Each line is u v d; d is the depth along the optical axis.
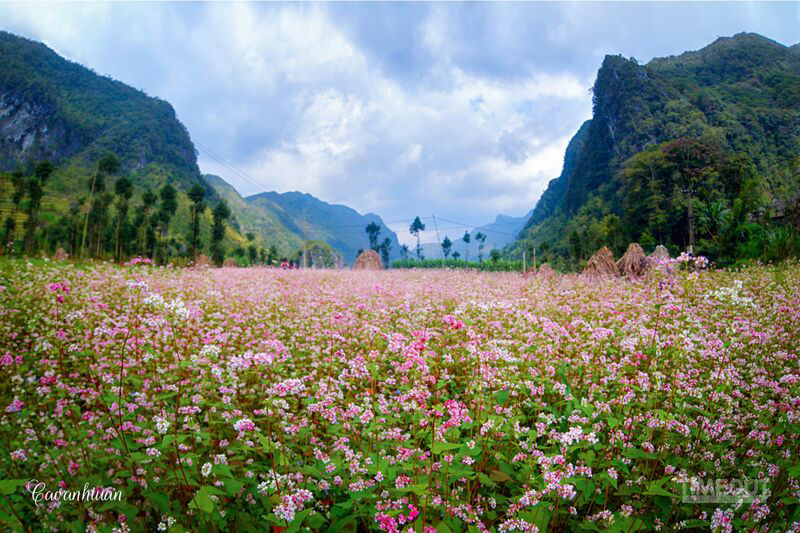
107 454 4.59
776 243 27.02
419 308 11.66
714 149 92.31
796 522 4.01
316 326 9.64
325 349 7.91
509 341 7.14
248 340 8.86
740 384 6.21
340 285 17.41
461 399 6.27
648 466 4.80
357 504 4.01
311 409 4.73
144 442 4.55
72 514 4.05
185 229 174.38
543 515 3.94
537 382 6.08
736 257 35.16
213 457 4.50
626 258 22.17
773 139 156.25
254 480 4.25
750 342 7.57
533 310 11.34
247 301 12.43
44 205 161.38
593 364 6.70
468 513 3.91
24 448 4.78
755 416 5.52
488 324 8.62
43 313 9.46
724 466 4.88
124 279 14.36
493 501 4.21
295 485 4.16
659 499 4.31
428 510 4.00
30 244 69.88
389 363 7.61
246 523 3.90
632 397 5.43
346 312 11.15
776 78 196.75
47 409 5.62
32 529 3.96
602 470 4.63
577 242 115.06
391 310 12.13
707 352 6.48
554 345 7.36
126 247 98.75
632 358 6.56
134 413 5.16
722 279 15.40
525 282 18.30
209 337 7.77
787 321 9.29
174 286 14.06
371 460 4.27
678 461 4.72
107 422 4.99
